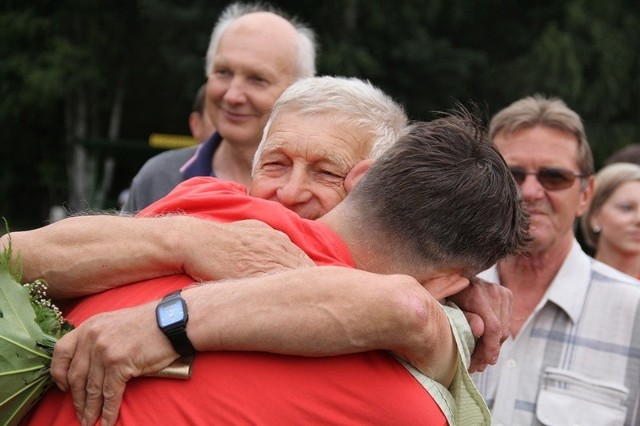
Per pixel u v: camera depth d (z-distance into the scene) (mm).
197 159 4141
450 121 2002
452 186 1857
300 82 2191
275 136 2139
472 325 2012
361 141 2115
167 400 1688
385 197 1872
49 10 26953
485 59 24094
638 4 26594
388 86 24109
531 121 3357
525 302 3242
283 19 4309
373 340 1684
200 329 1680
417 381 1762
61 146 26531
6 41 26078
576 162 3324
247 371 1688
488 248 1889
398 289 1710
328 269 1729
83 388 1735
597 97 24750
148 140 27375
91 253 1864
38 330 1806
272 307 1676
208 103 4254
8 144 26266
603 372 3031
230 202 1979
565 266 3180
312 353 1674
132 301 1834
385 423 1705
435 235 1848
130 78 26469
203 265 1822
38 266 1883
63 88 24453
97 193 14641
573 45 24578
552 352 3094
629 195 4699
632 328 3049
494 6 26719
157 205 2043
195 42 23703
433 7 24641
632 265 4750
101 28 25781
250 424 1659
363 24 24609
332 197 2084
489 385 3127
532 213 3236
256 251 1826
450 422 1784
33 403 1829
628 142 24672
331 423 1682
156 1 23016
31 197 27062
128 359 1688
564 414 3012
